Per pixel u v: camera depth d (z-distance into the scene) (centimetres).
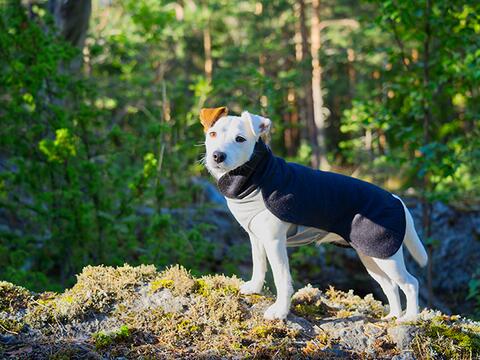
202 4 1866
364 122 763
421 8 712
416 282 405
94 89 788
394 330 386
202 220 913
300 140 2144
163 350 357
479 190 1037
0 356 339
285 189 375
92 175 694
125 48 1063
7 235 702
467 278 919
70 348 348
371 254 395
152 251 679
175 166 827
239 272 830
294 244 411
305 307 428
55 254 734
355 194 394
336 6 1927
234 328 381
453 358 372
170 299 398
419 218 941
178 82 1166
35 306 387
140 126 984
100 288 402
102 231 716
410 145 776
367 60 1708
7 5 822
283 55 1864
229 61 1639
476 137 760
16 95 704
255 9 1930
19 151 718
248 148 372
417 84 780
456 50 793
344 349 376
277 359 356
